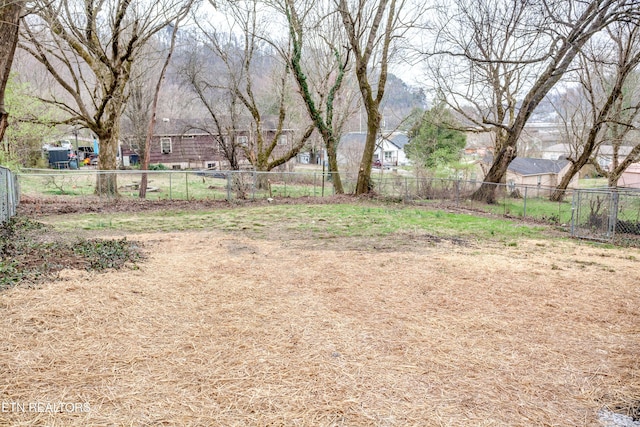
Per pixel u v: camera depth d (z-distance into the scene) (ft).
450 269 19.07
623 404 8.56
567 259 22.43
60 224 30.30
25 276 14.82
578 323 12.91
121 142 99.45
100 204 43.47
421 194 55.31
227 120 74.08
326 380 9.16
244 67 67.46
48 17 35.09
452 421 7.84
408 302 14.49
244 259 20.25
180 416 7.73
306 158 156.46
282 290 15.46
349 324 12.38
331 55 64.69
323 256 21.20
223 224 32.24
